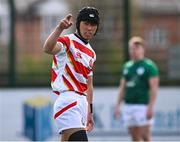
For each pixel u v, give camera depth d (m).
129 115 33.25
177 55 38.91
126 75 33.41
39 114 37.38
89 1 36.97
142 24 38.94
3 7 38.53
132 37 38.56
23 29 38.25
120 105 35.16
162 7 39.66
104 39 38.47
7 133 37.62
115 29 38.41
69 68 19.27
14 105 37.72
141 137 33.50
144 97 33.00
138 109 33.00
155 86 32.75
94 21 19.30
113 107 37.88
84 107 19.52
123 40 38.44
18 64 38.22
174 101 38.06
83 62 19.44
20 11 38.56
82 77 19.44
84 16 19.30
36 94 37.81
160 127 37.88
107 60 38.53
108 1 38.28
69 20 18.50
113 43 38.47
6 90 37.78
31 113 37.50
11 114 37.66
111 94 37.97
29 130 37.50
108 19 38.38
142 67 32.88
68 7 41.12
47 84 38.16
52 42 18.56
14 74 38.16
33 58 38.28
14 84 38.12
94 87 38.28
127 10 38.38
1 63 38.19
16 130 37.59
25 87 38.06
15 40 38.16
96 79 38.47
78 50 19.36
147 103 33.06
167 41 39.16
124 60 38.41
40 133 37.28
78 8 40.59
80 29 19.44
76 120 19.23
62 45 19.12
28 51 38.28
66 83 19.28
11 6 38.03
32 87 38.03
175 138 37.84
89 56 19.58
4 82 38.12
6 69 38.19
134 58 33.09
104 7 38.28
